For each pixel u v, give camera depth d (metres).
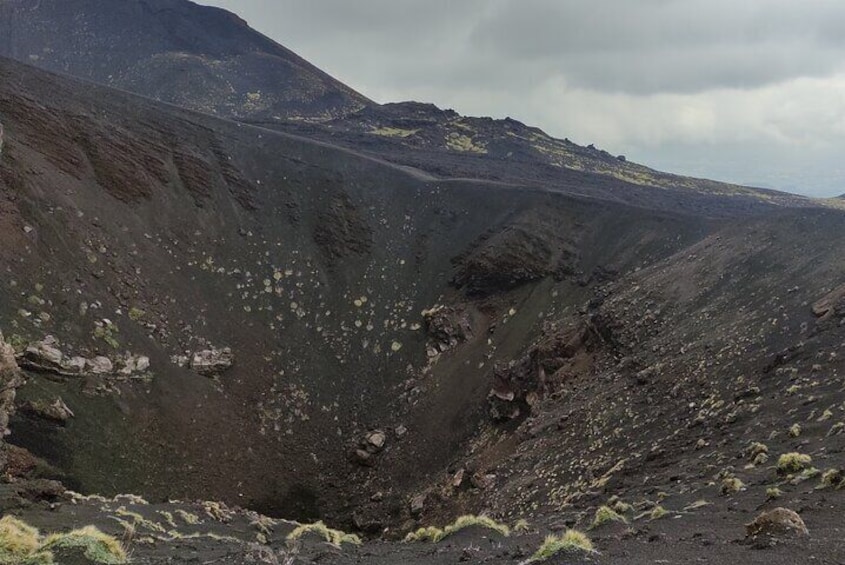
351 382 75.38
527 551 13.48
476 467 51.78
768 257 51.41
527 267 83.62
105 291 64.88
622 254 81.56
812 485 16.73
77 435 50.94
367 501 60.09
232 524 30.47
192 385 64.25
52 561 11.11
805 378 29.20
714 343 41.47
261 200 95.38
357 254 93.06
